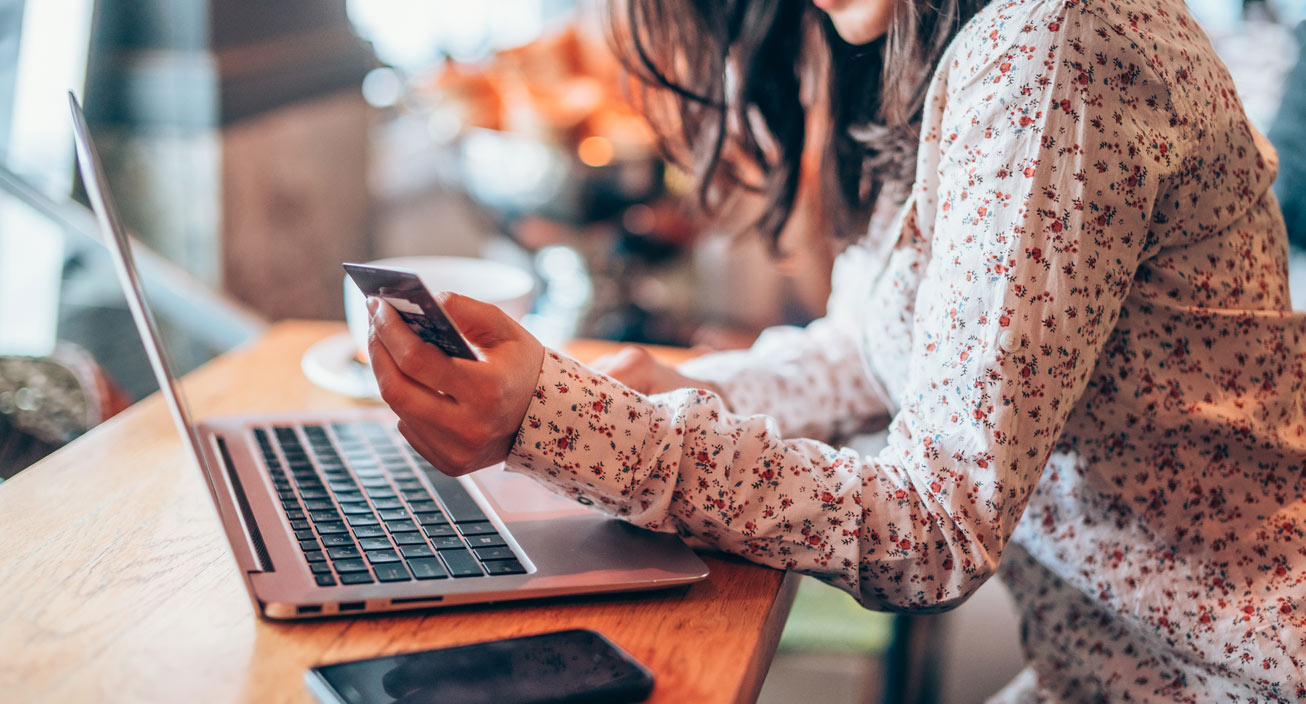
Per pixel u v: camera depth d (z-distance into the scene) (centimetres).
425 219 269
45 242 136
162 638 49
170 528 61
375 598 51
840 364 87
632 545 60
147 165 162
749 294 247
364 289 52
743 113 88
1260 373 65
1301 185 144
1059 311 55
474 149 166
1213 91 60
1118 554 69
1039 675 84
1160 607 68
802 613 145
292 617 51
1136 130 55
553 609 55
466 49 245
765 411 84
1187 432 65
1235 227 64
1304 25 148
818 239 97
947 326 58
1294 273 145
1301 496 66
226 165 163
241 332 117
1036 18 56
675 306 246
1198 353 64
